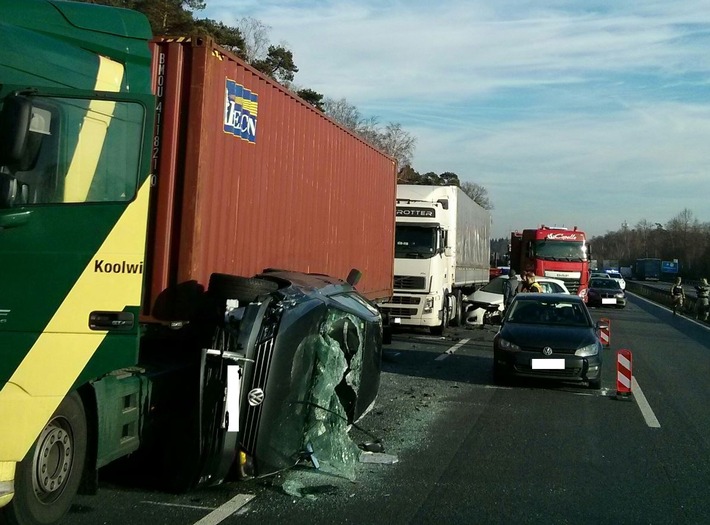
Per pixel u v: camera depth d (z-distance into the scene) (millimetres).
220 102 7520
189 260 6934
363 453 7910
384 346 17797
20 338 5051
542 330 12828
